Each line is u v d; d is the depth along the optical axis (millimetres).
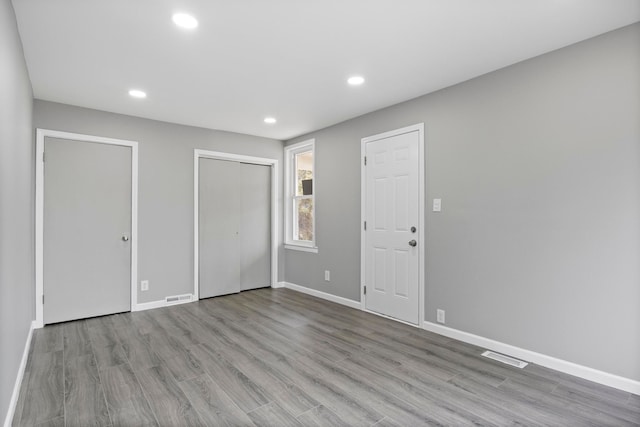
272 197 5445
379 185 3938
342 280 4445
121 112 4000
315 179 4855
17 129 2295
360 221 4184
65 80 3088
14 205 2174
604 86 2334
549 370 2551
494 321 2914
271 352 2914
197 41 2426
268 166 5441
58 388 2316
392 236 3787
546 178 2604
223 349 2975
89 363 2697
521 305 2740
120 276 4043
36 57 2643
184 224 4523
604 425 1912
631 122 2229
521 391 2264
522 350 2732
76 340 3176
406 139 3633
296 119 4324
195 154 4617
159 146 4332
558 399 2166
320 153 4777
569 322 2490
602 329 2342
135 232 4125
